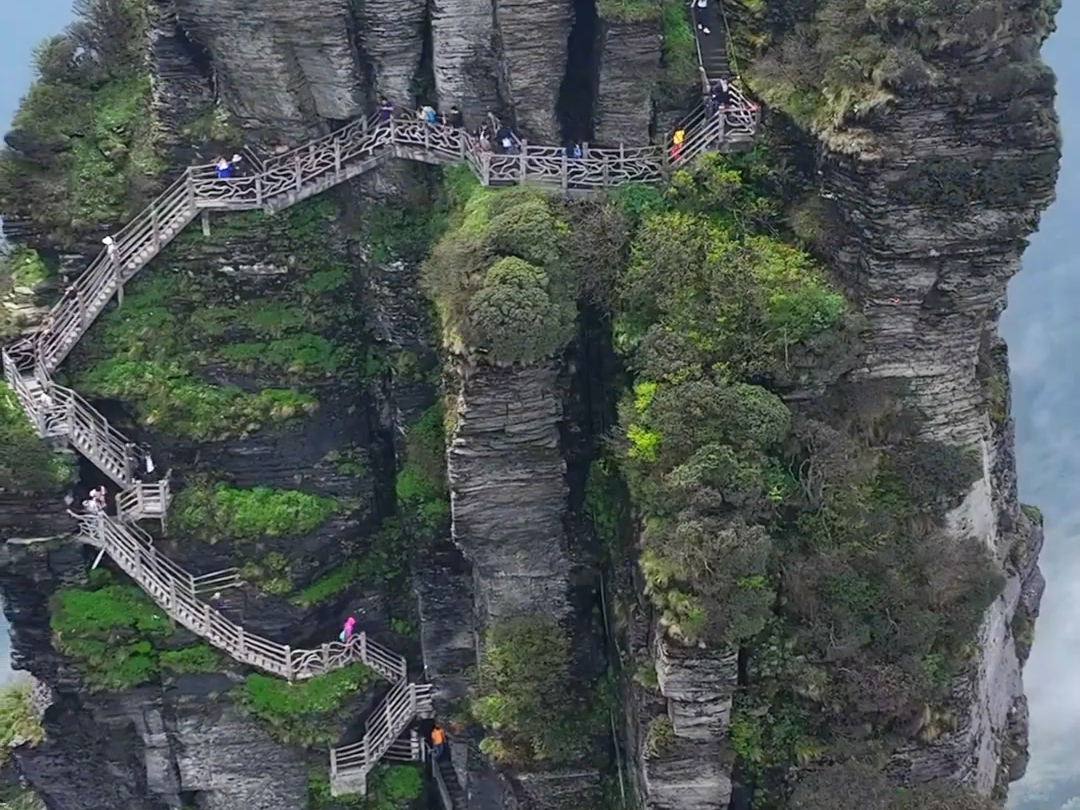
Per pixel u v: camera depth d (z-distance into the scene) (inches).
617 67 1282.0
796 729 1156.5
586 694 1342.3
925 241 1155.3
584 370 1275.8
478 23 1295.5
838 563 1155.3
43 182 1416.1
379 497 1508.4
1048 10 1175.6
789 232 1253.1
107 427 1423.5
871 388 1230.9
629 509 1213.1
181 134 1379.2
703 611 1079.0
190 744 1508.4
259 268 1411.2
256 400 1418.6
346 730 1508.4
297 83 1342.3
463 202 1310.3
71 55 1453.0
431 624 1476.4
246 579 1448.1
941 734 1184.8
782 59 1263.5
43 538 1417.3
